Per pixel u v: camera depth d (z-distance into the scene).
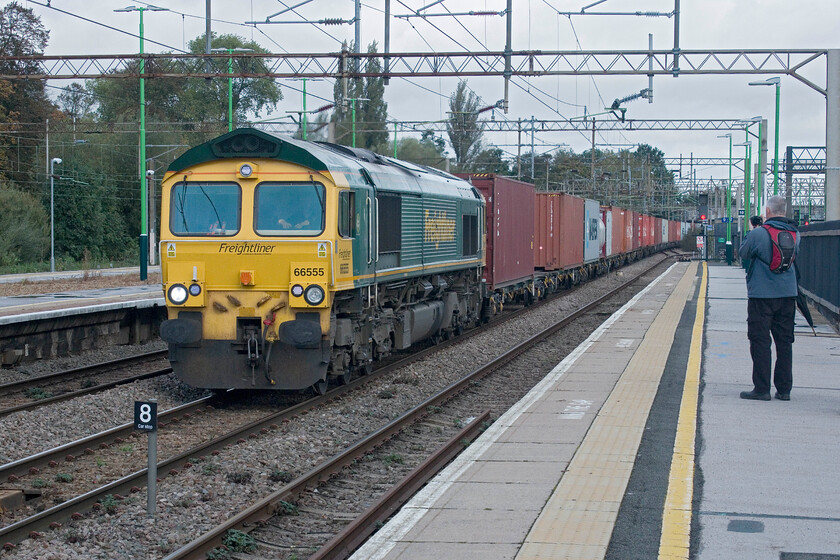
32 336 18.00
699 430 9.60
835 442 9.04
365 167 14.29
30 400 13.70
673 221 91.75
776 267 10.97
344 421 12.06
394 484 9.19
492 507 7.05
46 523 7.62
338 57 24.03
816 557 5.92
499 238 24.58
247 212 12.61
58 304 23.02
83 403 12.45
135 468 9.70
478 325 23.89
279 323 12.52
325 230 12.41
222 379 12.77
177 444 10.84
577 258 36.97
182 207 12.82
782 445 8.93
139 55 24.78
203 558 6.95
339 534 6.93
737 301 27.70
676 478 7.77
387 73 24.25
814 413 10.44
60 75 25.36
